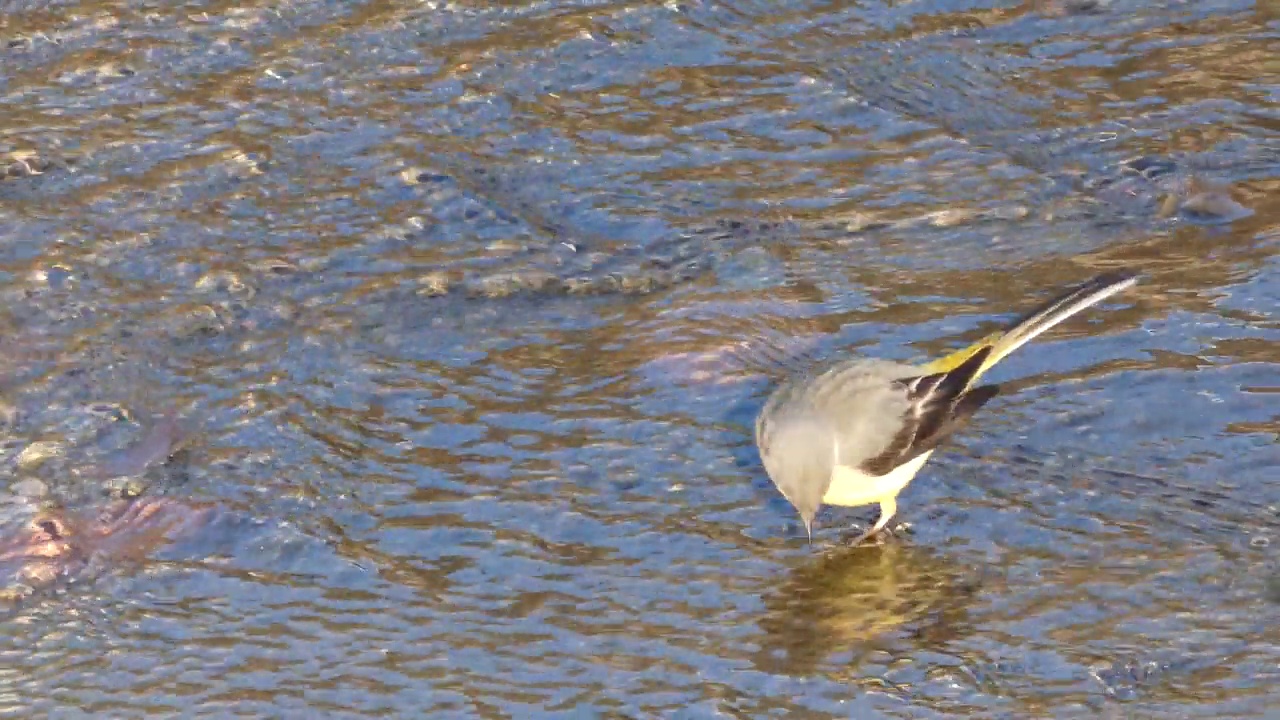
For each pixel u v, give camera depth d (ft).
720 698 31.07
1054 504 36.32
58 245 46.11
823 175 49.44
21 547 35.50
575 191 48.70
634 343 42.27
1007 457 37.83
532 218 47.52
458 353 42.04
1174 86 53.06
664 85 53.72
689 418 39.45
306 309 43.68
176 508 36.65
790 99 52.90
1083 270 44.50
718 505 36.76
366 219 47.39
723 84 53.72
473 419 39.50
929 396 36.24
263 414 39.65
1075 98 52.75
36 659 32.50
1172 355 40.45
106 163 49.73
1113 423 38.47
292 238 46.57
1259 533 34.94
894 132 51.31
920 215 47.55
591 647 32.48
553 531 35.83
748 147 50.70
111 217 47.34
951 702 30.76
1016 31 56.49
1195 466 37.01
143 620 33.50
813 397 35.83
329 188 48.70
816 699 31.01
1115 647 31.96
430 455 38.27
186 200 48.14
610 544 35.50
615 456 38.17
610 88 53.57
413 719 30.60
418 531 35.86
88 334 42.57
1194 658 31.50
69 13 57.31
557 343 42.37
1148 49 55.21
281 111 52.26
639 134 51.24
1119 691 30.73
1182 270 44.16
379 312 43.57
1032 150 50.37
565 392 40.42
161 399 40.24
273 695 31.35
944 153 50.24
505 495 36.91
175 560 35.22
